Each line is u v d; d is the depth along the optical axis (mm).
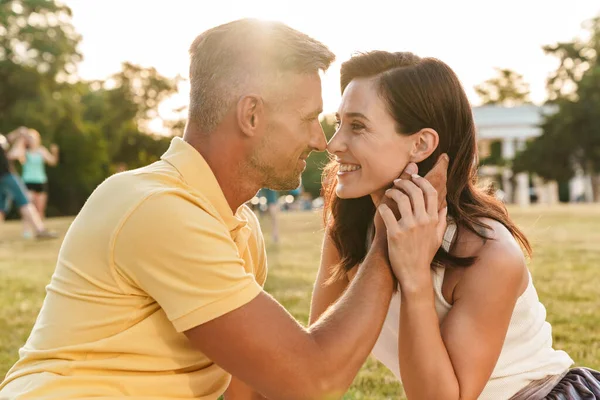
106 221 1696
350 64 2049
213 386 1870
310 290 5957
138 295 1719
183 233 1662
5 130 39406
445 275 1932
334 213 2279
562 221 17766
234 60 1750
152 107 48281
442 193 1987
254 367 1671
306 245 11203
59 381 1683
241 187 1839
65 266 1755
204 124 1795
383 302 1798
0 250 10953
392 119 1987
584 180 63156
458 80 2055
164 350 1750
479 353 1831
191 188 1765
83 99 49250
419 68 1999
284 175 1827
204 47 1787
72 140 43281
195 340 1698
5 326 4875
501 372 1962
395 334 2104
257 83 1742
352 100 2020
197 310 1660
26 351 1793
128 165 48562
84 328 1720
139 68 48000
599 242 10984
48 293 1803
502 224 2020
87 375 1700
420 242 1840
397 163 2004
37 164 15711
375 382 3430
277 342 1662
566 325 4555
